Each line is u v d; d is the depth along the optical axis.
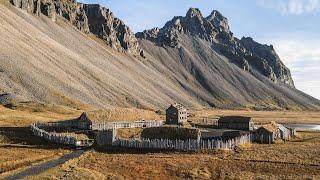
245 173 66.75
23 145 88.69
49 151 82.00
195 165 71.19
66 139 90.69
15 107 147.88
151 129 94.94
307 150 85.38
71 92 188.88
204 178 64.56
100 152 83.31
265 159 76.00
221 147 83.44
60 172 61.75
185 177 65.06
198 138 89.94
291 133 119.00
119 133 108.12
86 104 181.25
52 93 177.38
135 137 102.69
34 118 126.25
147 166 70.25
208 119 170.50
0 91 158.88
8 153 78.00
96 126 111.25
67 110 156.00
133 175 65.12
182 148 83.25
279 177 64.06
